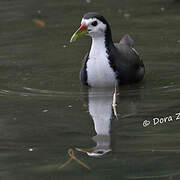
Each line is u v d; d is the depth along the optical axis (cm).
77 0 2238
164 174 905
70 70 1528
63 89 1377
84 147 1027
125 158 974
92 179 898
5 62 1600
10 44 1753
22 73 1509
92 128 1113
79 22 1944
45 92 1354
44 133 1097
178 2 2152
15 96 1327
